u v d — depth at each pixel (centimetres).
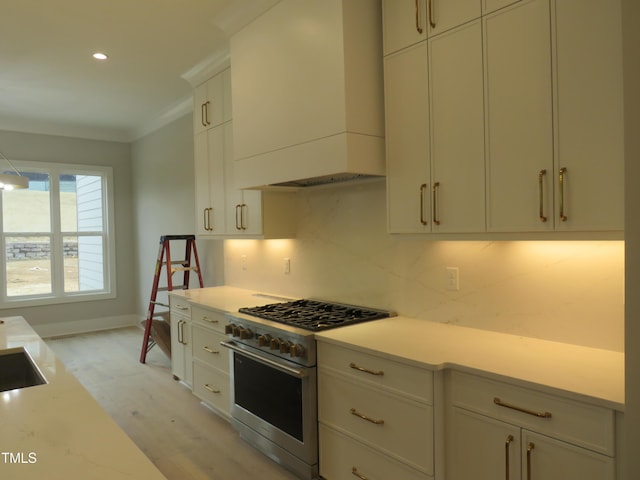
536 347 193
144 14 290
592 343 188
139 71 388
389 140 222
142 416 334
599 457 137
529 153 170
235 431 309
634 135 118
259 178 274
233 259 419
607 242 183
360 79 223
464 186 192
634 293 119
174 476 254
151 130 565
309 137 238
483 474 167
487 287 223
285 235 331
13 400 142
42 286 580
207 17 294
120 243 628
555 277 199
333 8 222
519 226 174
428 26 203
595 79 153
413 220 213
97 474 97
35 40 325
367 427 205
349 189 293
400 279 264
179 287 507
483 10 183
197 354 346
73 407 136
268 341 251
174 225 525
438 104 200
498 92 179
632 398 121
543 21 165
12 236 558
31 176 570
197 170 387
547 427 148
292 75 248
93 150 605
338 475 222
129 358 482
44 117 534
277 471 258
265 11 267
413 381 183
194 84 388
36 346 220
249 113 282
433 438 177
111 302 623
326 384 226
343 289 301
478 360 177
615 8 148
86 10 283
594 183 153
